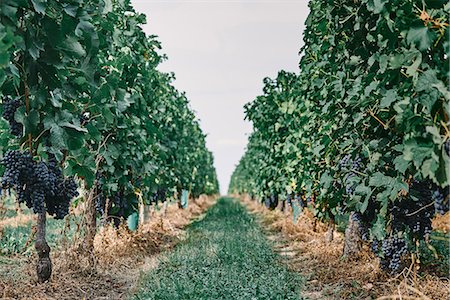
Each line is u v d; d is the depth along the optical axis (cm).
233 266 895
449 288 649
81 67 548
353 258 896
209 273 827
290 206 1662
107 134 884
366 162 699
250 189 3262
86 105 674
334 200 782
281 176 1469
